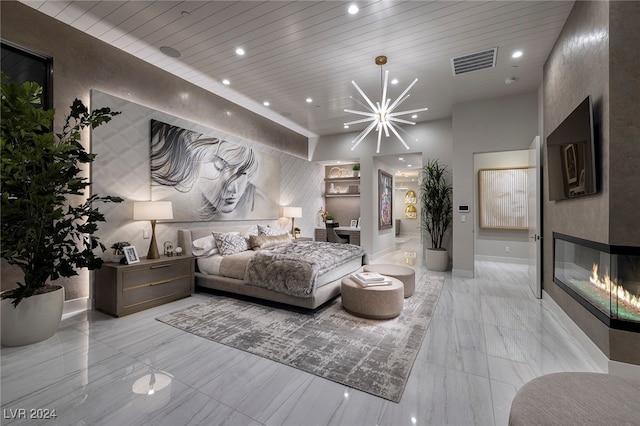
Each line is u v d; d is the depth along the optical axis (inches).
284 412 65.3
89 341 100.0
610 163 80.7
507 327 113.7
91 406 67.0
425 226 243.4
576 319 104.6
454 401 69.0
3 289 108.1
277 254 142.0
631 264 78.9
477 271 221.8
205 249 163.3
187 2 109.4
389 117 150.3
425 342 100.3
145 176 149.8
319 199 314.7
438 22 118.9
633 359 77.6
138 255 146.3
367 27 123.0
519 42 132.8
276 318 121.1
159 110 158.9
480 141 197.0
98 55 134.2
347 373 80.3
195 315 124.4
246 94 195.2
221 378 78.2
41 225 98.8
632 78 78.1
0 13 107.0
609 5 80.7
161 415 64.2
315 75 166.1
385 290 119.0
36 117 93.0
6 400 68.9
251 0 107.8
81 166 128.6
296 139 280.5
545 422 37.1
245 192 211.8
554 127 134.6
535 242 156.1
